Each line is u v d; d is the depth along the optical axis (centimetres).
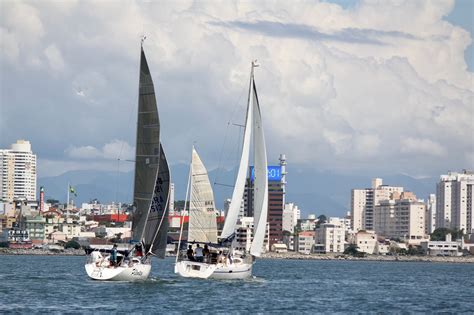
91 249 18038
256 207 19838
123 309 13800
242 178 19850
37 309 13662
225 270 19362
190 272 19125
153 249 17900
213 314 13700
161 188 17850
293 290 19200
